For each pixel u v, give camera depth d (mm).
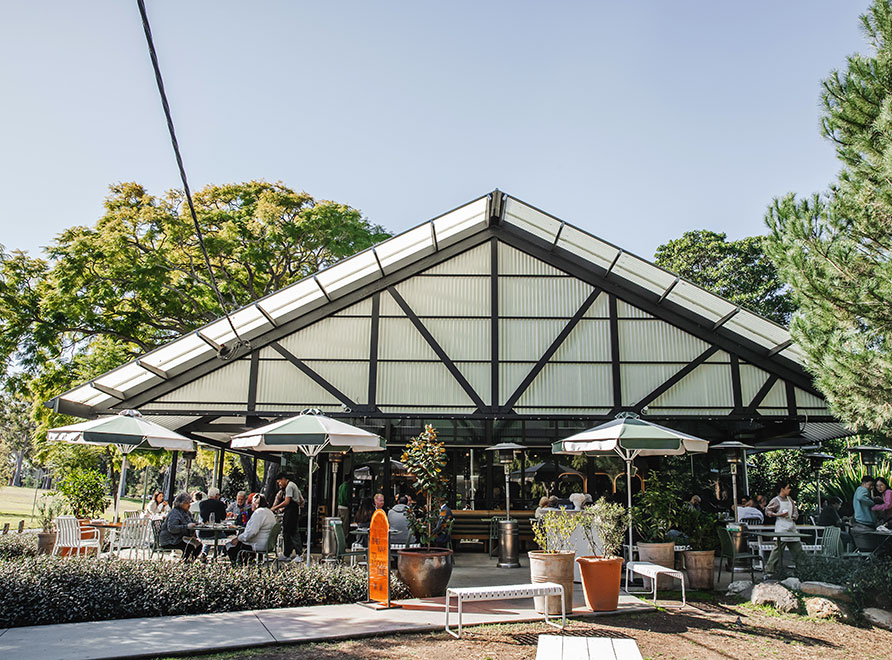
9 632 6668
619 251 13523
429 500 9516
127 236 21422
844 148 8602
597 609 8156
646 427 10055
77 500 15039
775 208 9258
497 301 14938
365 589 8719
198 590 7902
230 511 13664
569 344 14750
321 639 6660
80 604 7266
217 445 17266
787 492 10797
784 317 33062
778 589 8766
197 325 22891
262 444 9930
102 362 20391
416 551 9094
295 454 18297
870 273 8250
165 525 10258
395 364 14641
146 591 7684
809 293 8461
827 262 8406
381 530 8500
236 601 7941
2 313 19453
